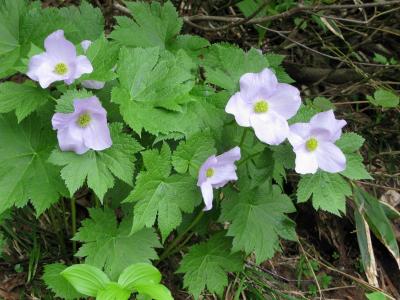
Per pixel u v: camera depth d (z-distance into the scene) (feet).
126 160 1.63
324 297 2.58
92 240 1.82
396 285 2.72
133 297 2.10
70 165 1.57
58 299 2.11
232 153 1.66
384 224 2.54
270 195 1.95
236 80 1.84
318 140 1.71
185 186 1.75
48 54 1.61
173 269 2.30
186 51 2.18
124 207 1.90
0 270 2.18
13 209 2.11
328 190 1.73
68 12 2.09
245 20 2.54
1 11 1.92
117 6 2.65
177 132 1.73
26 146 1.72
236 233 1.88
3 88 1.63
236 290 2.36
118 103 1.65
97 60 1.68
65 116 1.53
